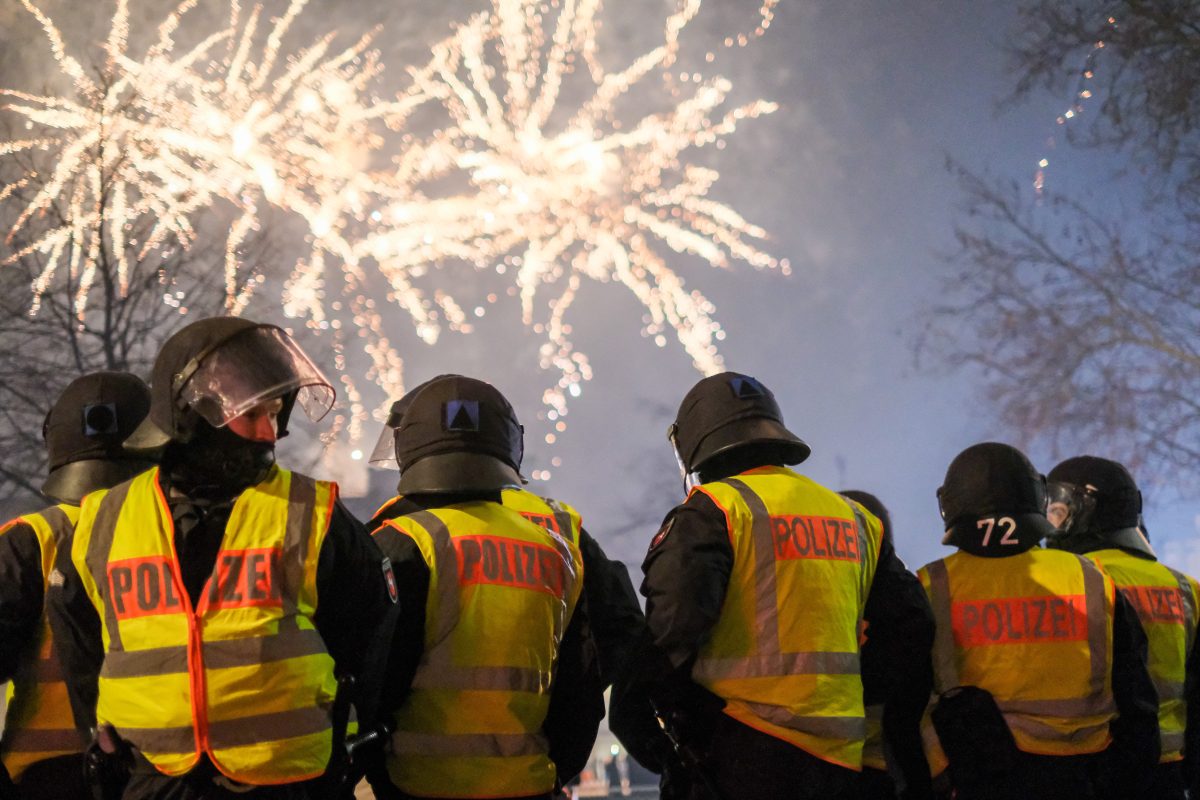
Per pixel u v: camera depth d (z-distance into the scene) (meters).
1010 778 4.74
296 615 3.52
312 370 3.66
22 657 4.04
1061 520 5.62
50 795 4.01
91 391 4.38
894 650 4.65
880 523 4.70
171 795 3.39
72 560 3.55
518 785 4.20
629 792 12.54
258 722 3.42
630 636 4.53
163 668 3.40
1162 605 5.45
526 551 4.34
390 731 4.20
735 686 4.27
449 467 4.31
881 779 4.80
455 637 4.18
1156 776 5.19
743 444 4.54
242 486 3.57
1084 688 4.82
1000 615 4.89
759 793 4.20
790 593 4.30
